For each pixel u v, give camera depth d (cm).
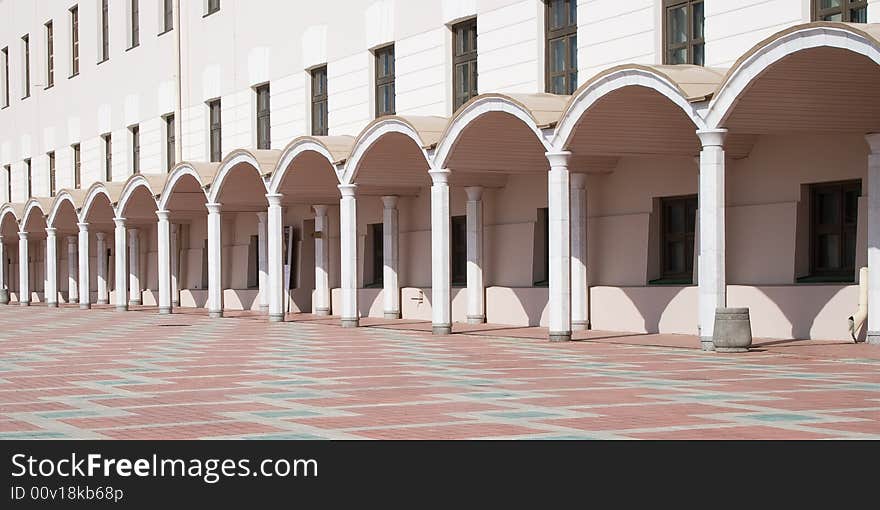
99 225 4812
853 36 1617
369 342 2372
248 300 4103
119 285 4206
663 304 2439
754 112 1922
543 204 2808
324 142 2881
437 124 2536
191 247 4531
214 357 2041
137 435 1130
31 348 2314
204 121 4153
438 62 3025
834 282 2144
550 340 2261
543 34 2697
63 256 5684
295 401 1383
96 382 1631
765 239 2261
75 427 1191
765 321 2238
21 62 5875
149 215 4259
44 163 5609
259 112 3878
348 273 2886
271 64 3762
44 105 5603
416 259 3272
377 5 3256
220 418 1241
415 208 3275
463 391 1460
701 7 2314
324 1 3488
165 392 1498
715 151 1903
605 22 2514
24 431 1166
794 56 1738
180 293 4591
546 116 2195
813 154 2169
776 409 1250
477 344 2270
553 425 1157
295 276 3794
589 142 2200
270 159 3158
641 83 1977
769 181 2258
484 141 2442
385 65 3278
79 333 2845
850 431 1098
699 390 1430
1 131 6153
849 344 2031
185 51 4275
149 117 4566
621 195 2573
